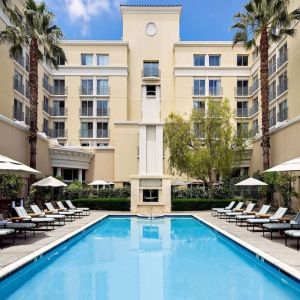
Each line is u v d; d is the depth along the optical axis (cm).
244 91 4697
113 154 4072
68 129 4631
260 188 2738
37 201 2638
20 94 3566
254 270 1018
